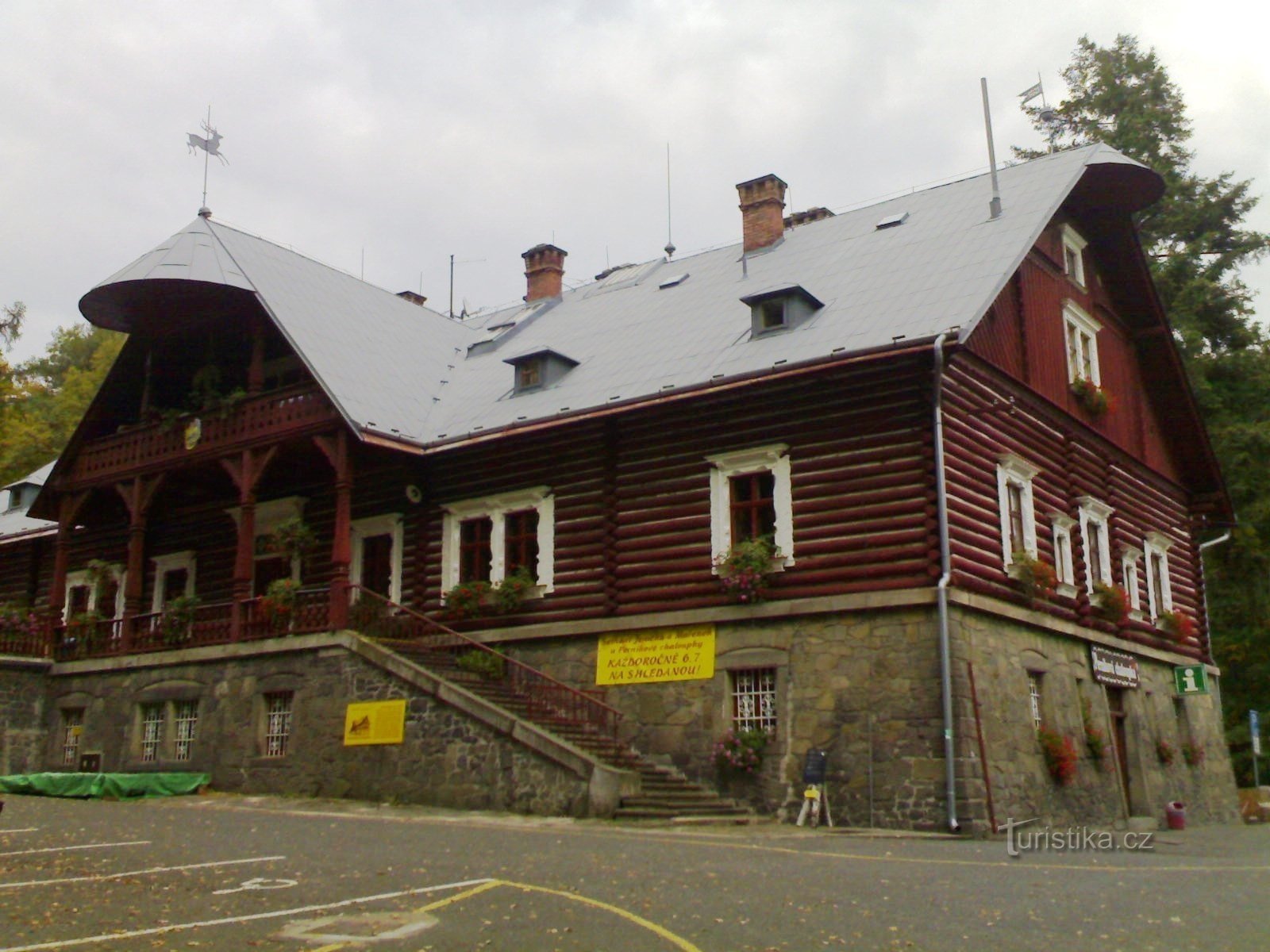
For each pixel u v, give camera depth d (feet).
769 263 93.20
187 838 52.13
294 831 55.88
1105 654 83.25
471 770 69.21
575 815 65.00
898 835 62.08
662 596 75.77
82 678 93.25
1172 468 105.19
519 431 80.23
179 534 106.93
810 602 69.56
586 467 81.30
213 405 89.92
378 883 40.29
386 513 90.63
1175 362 99.86
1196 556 108.58
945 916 35.24
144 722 88.58
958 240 79.92
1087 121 145.69
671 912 35.55
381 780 72.90
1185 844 66.80
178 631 87.40
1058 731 74.69
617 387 80.38
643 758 73.46
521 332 103.65
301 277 97.96
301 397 84.64
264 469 85.97
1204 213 138.21
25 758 92.73
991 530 71.77
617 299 102.32
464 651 82.07
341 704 76.18
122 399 100.37
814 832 62.59
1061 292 87.40
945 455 68.69
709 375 75.31
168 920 33.91
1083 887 41.37
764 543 72.13
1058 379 84.23
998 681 68.90
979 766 64.28
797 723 68.80
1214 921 35.06
